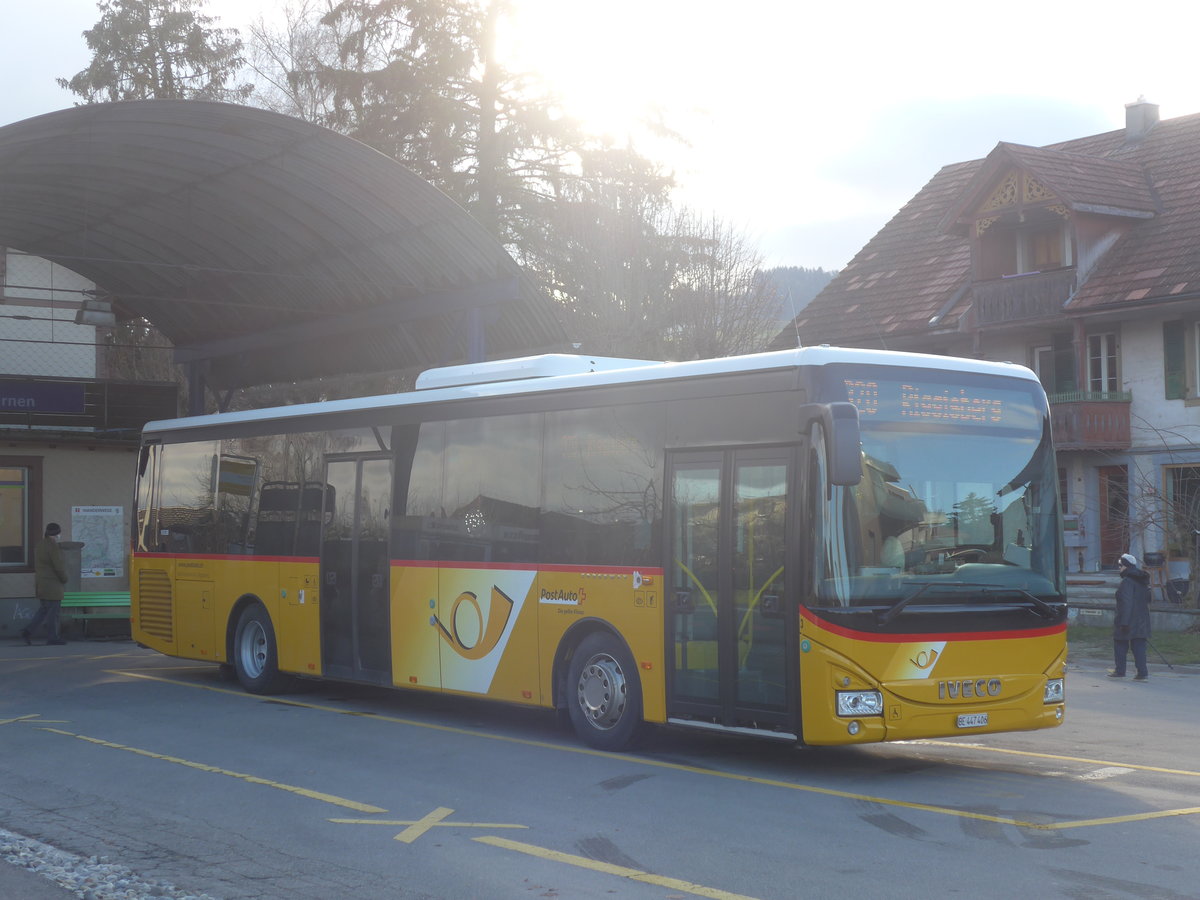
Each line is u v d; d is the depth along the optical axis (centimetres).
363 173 2033
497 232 3578
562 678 1234
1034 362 3416
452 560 1354
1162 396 3144
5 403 2600
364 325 2425
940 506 1045
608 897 695
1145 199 3300
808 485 1013
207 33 4819
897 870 747
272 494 1631
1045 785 1012
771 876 735
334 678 1509
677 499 1127
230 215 2295
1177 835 834
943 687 1010
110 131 1980
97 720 1395
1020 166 3275
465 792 984
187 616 1769
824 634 993
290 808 928
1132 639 1917
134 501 1902
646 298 3538
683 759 1134
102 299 2888
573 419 1239
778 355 1065
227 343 2770
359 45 3619
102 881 729
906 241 3912
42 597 2377
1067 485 3312
